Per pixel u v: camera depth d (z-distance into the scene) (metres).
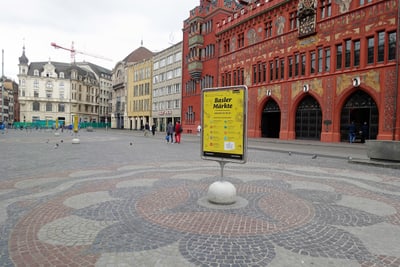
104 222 4.77
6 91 104.50
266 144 24.16
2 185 7.50
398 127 21.69
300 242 4.01
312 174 9.54
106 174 9.18
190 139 31.38
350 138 24.78
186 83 51.06
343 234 4.32
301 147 20.94
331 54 26.58
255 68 35.56
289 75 31.11
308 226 4.63
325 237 4.20
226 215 5.13
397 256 3.62
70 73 97.62
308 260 3.48
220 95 5.82
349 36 25.09
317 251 3.73
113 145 21.41
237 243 3.96
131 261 3.44
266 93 33.62
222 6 42.97
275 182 8.12
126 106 77.94
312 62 28.64
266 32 34.22
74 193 6.70
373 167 11.27
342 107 26.23
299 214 5.23
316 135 28.72
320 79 27.53
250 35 36.25
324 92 27.16
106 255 3.59
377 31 23.16
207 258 3.52
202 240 4.05
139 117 72.44
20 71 93.00
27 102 91.62
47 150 16.70
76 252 3.67
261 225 4.65
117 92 86.06
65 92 95.94
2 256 3.57
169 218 4.96
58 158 13.11
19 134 39.28
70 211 5.34
